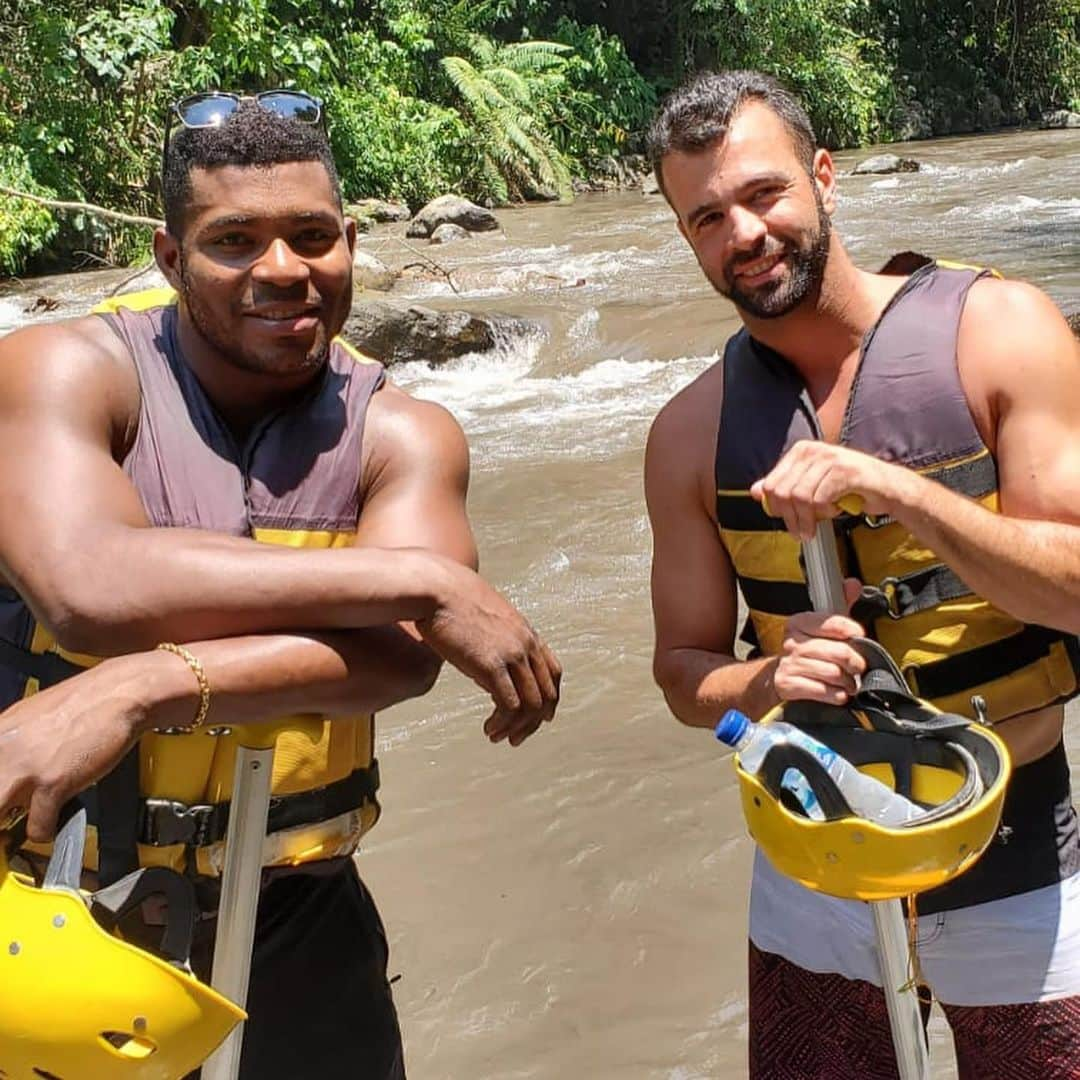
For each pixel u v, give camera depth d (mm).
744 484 2301
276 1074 2090
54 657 2018
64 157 16453
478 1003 3342
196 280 1912
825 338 2258
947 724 1890
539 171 21328
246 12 17578
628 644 5410
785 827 1791
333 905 2139
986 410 2178
